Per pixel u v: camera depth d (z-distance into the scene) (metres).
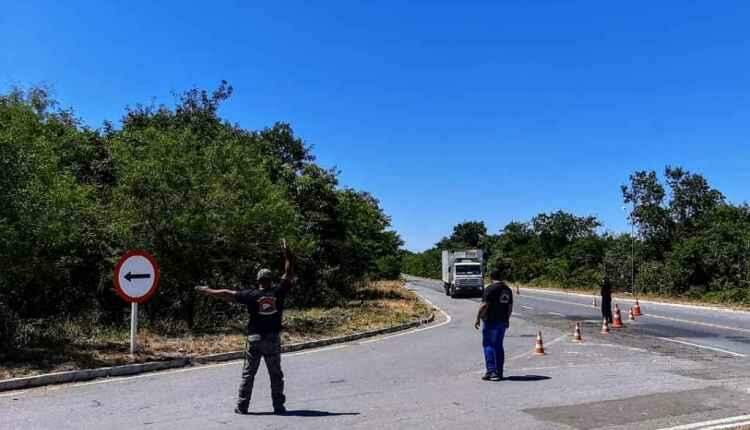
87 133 23.34
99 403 8.88
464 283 44.69
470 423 7.58
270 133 41.16
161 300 19.38
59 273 16.05
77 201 14.95
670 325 22.67
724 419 7.71
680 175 51.09
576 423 7.57
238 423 7.63
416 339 17.91
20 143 12.77
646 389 9.70
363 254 39.44
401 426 7.44
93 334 15.35
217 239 18.47
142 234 17.73
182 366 12.49
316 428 7.36
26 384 10.20
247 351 8.24
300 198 34.00
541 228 86.69
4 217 12.11
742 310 30.98
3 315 13.39
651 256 50.38
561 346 16.03
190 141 18.88
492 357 10.70
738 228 43.47
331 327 19.50
